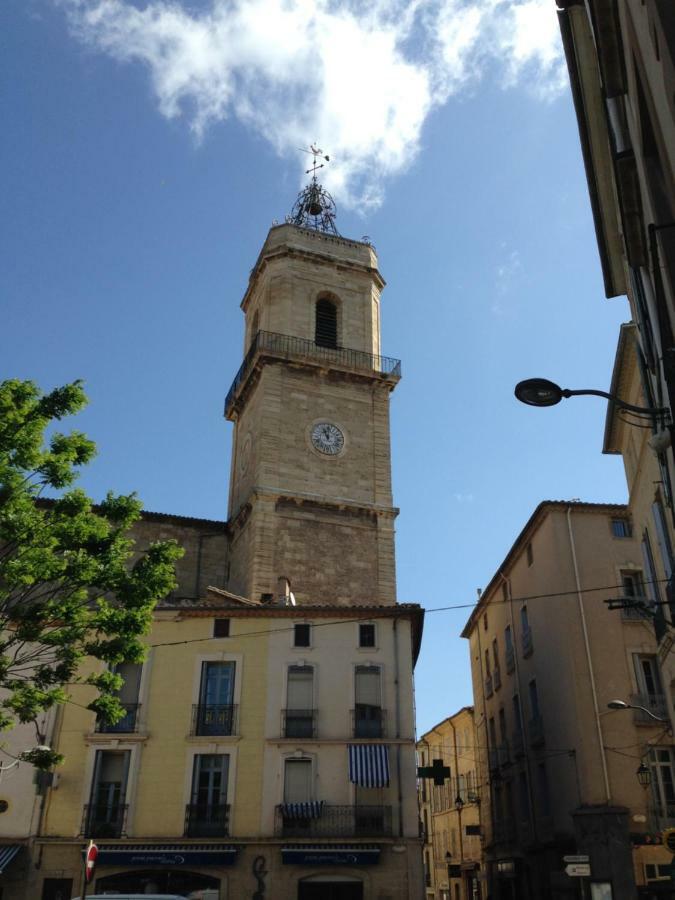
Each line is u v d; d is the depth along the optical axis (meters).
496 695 44.53
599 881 27.27
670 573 17.22
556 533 34.59
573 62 14.36
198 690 30.31
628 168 11.27
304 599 39.69
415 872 27.48
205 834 28.00
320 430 44.31
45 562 17.88
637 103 9.74
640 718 31.00
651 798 29.70
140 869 27.47
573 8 14.09
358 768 28.50
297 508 41.53
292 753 29.16
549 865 33.25
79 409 18.66
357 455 44.50
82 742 29.20
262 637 31.25
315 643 31.23
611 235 15.75
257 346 45.41
